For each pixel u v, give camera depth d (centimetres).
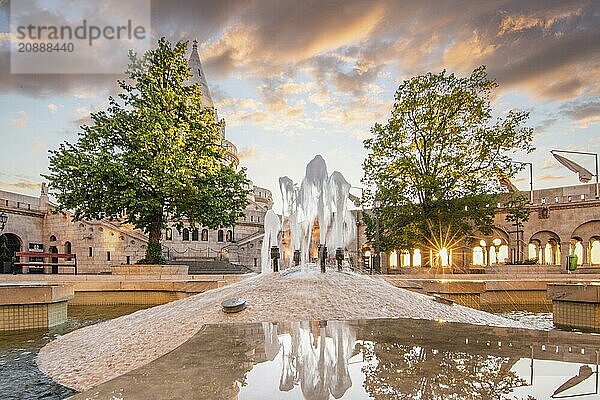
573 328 948
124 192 1953
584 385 262
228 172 2367
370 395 246
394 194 2734
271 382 273
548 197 3669
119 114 2117
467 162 2677
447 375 284
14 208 3794
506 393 248
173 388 262
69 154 2016
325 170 1342
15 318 922
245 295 669
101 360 507
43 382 465
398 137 2770
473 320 648
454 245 2812
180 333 532
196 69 5000
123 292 1504
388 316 587
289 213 1470
